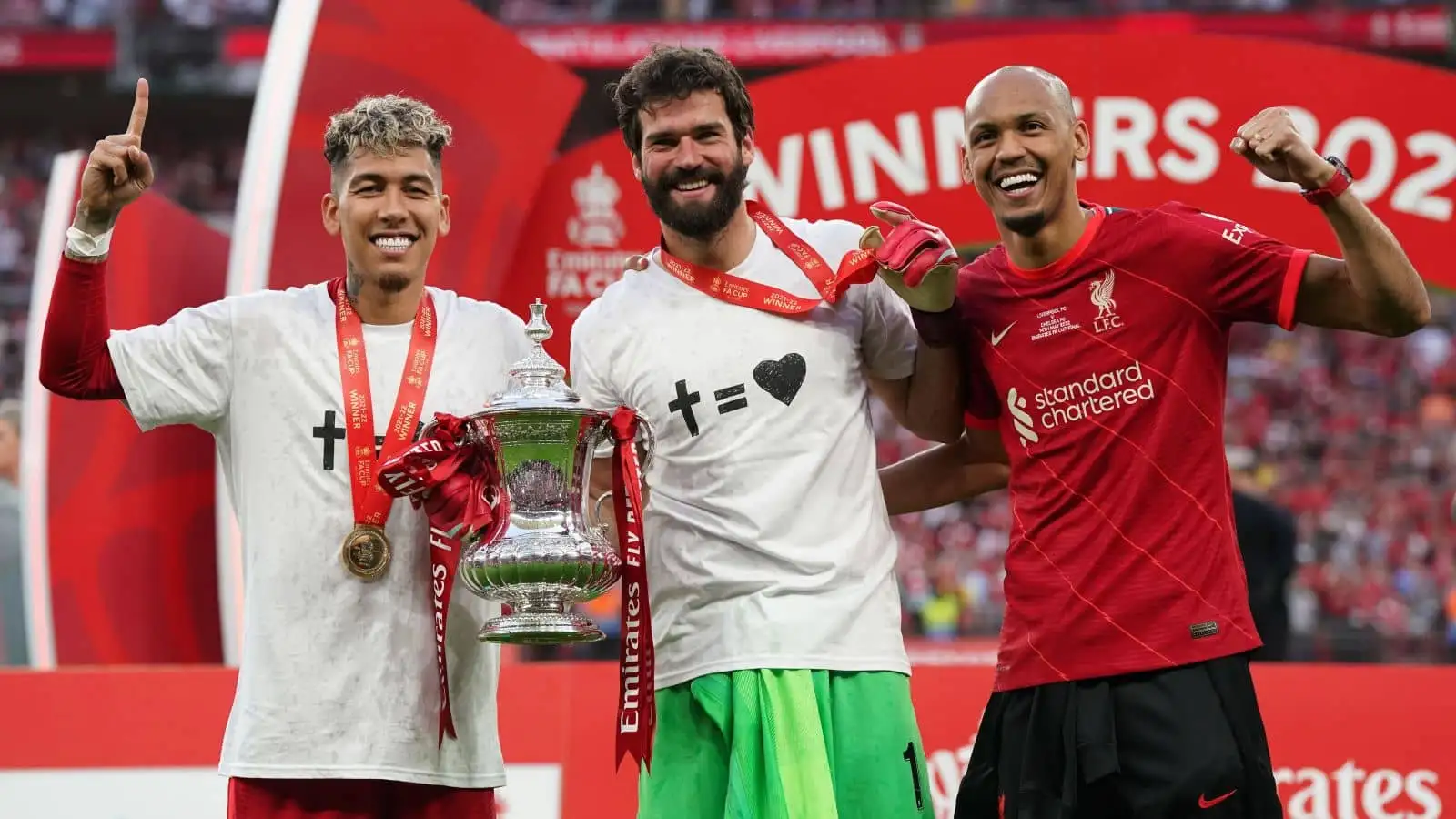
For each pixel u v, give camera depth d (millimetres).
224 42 22812
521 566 4074
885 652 4301
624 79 4402
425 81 7215
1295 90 7512
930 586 19594
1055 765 4230
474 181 7320
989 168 4297
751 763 4188
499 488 4230
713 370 4359
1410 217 7465
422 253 4227
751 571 4277
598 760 5941
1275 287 4160
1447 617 19562
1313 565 20656
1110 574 4180
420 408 4266
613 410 4484
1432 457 22078
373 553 4141
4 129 24656
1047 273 4363
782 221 4594
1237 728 4082
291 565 4148
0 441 9172
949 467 4910
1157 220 4305
